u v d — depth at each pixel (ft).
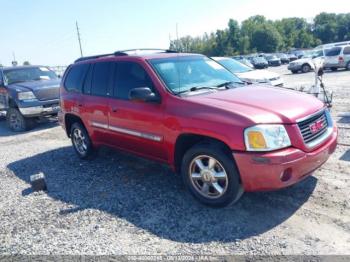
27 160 23.72
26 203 16.01
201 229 12.37
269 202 13.80
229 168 12.59
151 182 17.08
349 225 11.73
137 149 16.81
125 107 16.53
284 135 12.05
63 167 21.06
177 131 14.01
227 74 17.92
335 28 322.75
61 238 12.58
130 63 17.01
